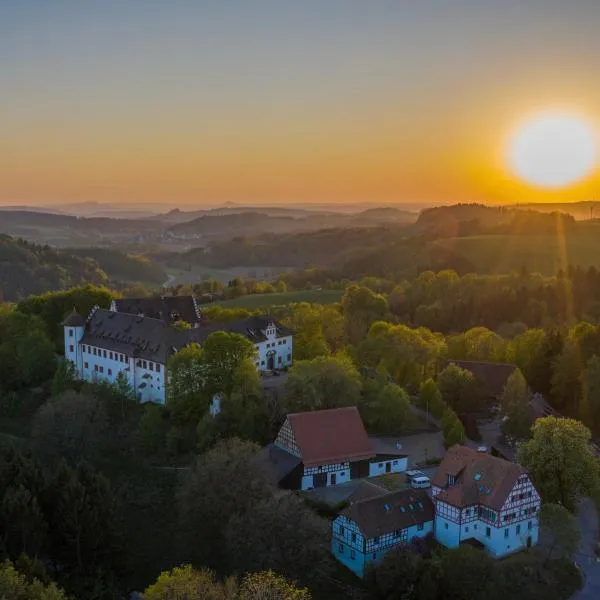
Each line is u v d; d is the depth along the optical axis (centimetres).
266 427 11762
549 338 15225
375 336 15312
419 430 12656
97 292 17600
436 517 9388
